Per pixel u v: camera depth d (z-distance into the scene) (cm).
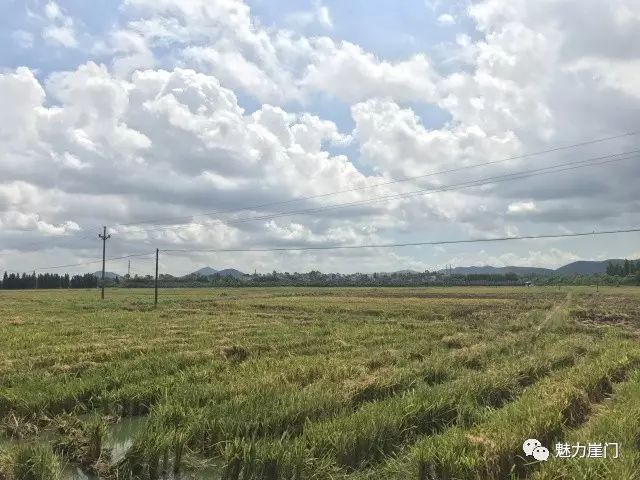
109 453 1055
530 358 1928
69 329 3009
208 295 8581
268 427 1099
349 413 1186
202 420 1106
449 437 956
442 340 2617
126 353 2108
